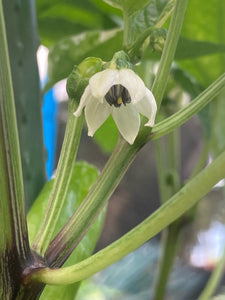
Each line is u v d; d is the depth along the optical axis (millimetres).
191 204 56
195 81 129
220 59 120
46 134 272
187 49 97
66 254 62
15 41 91
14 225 58
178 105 137
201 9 109
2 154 57
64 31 134
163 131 64
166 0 74
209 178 55
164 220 56
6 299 58
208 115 120
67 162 63
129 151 64
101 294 294
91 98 61
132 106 62
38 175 95
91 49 104
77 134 63
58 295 77
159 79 63
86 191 86
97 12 128
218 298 196
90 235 82
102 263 56
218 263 123
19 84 92
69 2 125
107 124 138
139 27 72
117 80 59
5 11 91
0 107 57
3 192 57
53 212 62
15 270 58
